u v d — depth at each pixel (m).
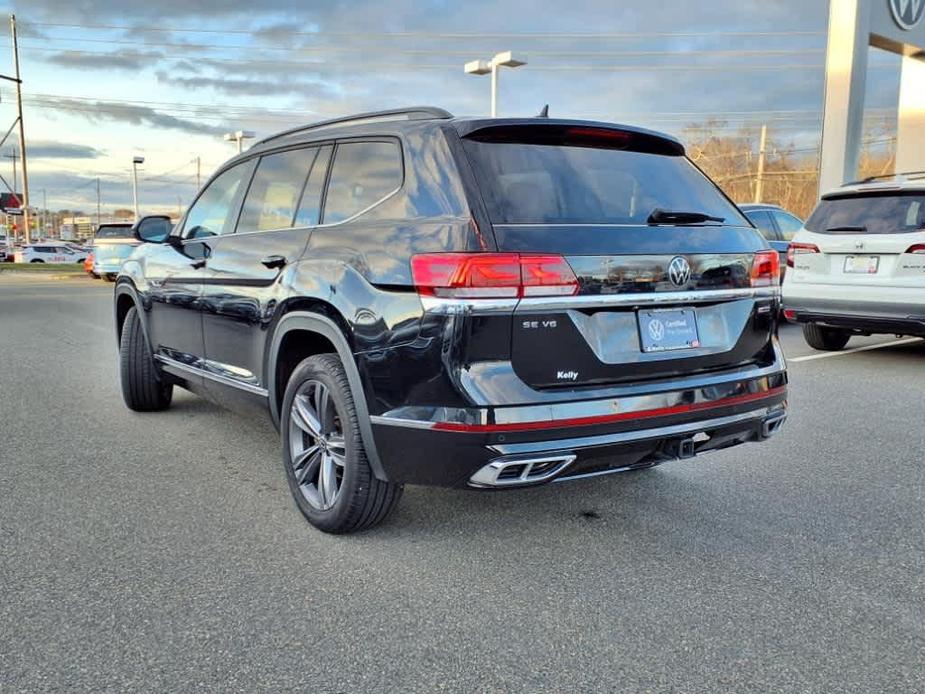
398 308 2.94
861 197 7.70
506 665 2.47
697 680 2.40
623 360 3.01
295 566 3.16
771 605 2.88
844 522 3.69
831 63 14.38
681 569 3.18
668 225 3.24
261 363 3.86
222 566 3.15
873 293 7.40
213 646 2.55
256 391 3.97
